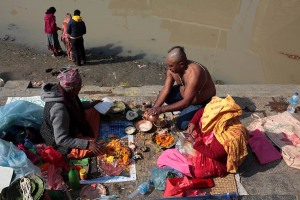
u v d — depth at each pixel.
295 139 5.19
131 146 5.01
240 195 4.20
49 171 4.50
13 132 4.95
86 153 4.71
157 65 9.16
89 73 8.77
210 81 5.15
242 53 9.82
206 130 4.55
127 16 11.04
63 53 9.54
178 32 10.47
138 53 9.55
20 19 10.63
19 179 3.78
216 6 11.77
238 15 11.43
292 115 5.76
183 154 4.78
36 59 9.20
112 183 4.51
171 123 5.50
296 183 4.62
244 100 6.17
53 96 4.49
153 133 5.27
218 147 4.35
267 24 11.09
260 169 4.80
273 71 9.23
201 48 9.89
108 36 10.12
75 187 4.39
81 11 11.15
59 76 4.48
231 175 4.64
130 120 5.49
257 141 5.11
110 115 5.50
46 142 4.82
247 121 5.70
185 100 4.94
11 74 8.65
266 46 10.10
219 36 10.45
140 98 6.13
